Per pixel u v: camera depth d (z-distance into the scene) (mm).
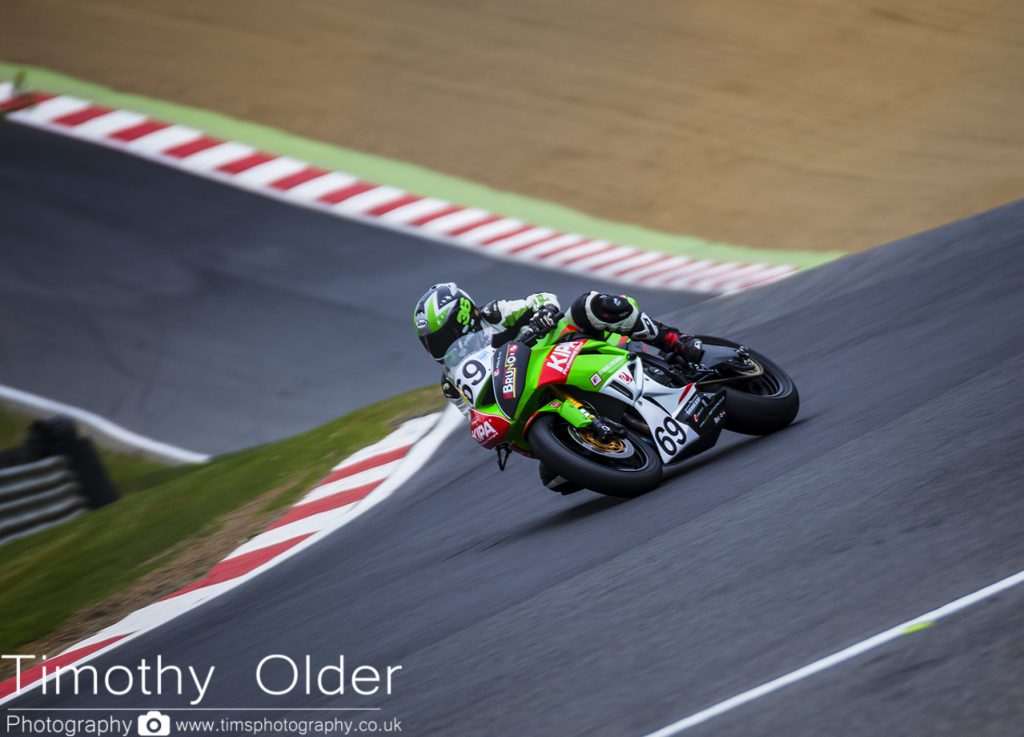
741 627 12852
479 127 73000
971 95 77938
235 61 78500
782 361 28875
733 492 18312
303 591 23547
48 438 41188
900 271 34531
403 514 27391
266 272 58594
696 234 62219
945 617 11422
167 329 54531
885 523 14414
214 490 35656
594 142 71938
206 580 27656
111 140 70375
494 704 13297
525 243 60625
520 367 20141
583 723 11898
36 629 28359
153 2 85375
